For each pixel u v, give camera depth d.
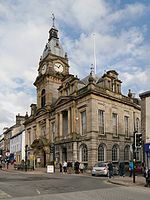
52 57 53.44
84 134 39.16
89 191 14.52
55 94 52.34
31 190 14.88
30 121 60.00
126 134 43.75
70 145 40.75
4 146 91.56
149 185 17.16
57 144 44.69
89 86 38.88
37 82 56.06
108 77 42.03
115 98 41.66
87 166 37.06
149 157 23.31
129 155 43.09
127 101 44.09
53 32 56.22
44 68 54.22
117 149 41.06
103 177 26.44
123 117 43.38
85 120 39.41
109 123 40.31
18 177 25.30
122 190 15.11
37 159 50.22
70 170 34.00
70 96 42.50
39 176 27.00
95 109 38.28
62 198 11.80
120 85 43.72
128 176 26.52
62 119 45.22
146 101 25.16
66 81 45.50
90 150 36.94
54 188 15.95
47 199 11.47
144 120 25.03
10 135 85.44
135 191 14.69
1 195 12.58
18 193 13.59
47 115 50.69
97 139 37.62
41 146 49.09
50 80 52.34
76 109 41.31
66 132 44.34
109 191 14.56
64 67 54.28
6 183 18.98
